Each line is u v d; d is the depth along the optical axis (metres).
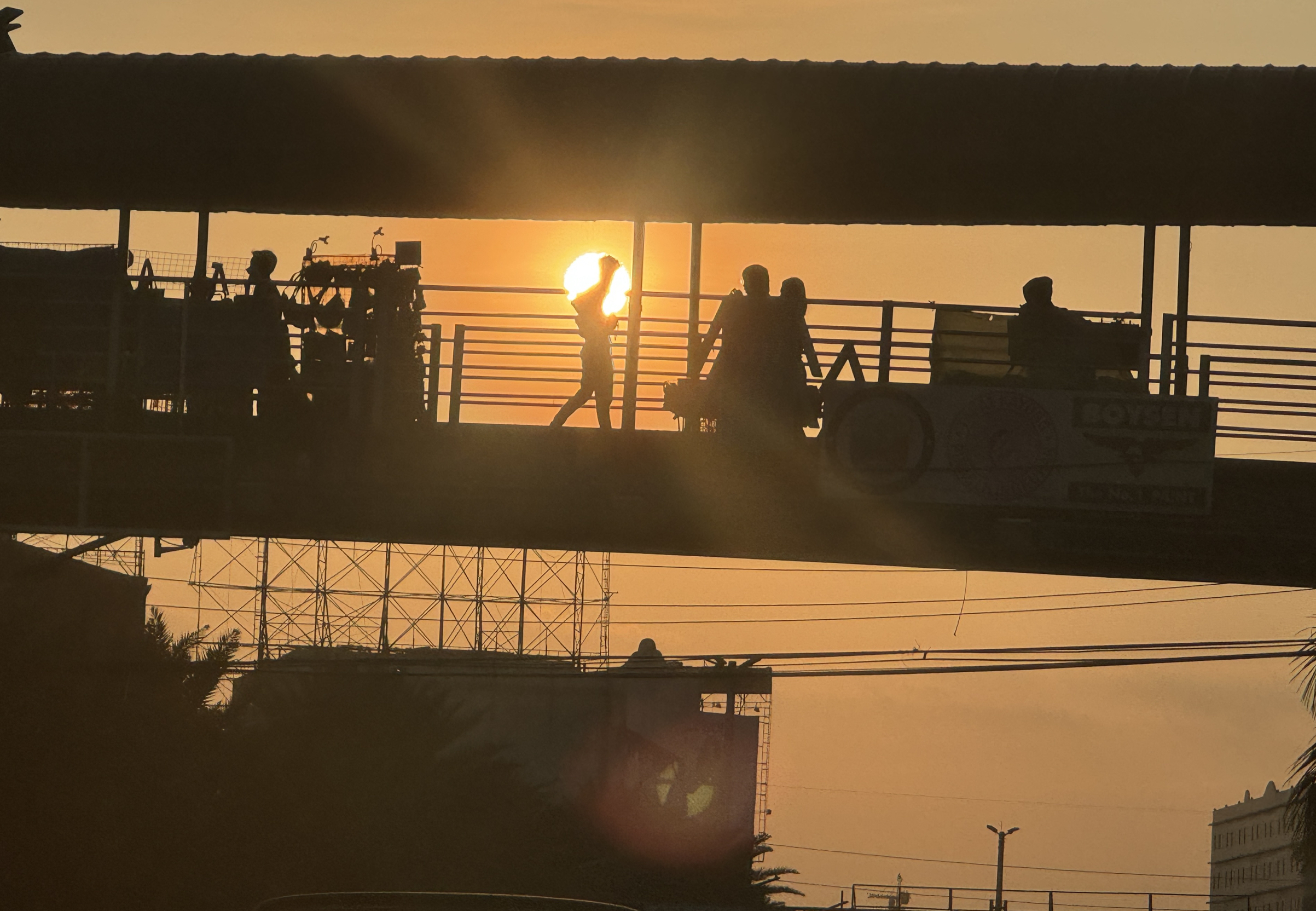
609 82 66.62
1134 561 63.06
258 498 64.31
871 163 65.25
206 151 67.06
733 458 63.25
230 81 67.25
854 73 66.00
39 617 83.50
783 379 62.06
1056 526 62.19
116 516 64.81
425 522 64.75
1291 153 63.19
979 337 62.19
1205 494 61.31
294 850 95.88
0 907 75.88
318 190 68.94
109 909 78.88
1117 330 62.38
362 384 64.25
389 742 123.81
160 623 87.56
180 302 64.62
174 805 82.69
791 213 68.75
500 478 64.44
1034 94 64.75
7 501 64.75
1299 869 78.94
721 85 66.19
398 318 64.25
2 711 77.00
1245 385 62.44
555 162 66.75
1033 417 61.66
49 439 63.97
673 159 66.12
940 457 61.72
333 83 66.81
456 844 129.62
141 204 70.56
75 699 79.44
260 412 64.62
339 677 124.50
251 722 118.38
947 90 65.12
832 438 62.19
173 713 85.44
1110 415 61.53
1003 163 64.62
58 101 67.06
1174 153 63.72
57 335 64.62
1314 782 76.12
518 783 155.50
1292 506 61.84
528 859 143.88
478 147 66.62
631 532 64.12
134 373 64.44
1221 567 63.00
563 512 64.25
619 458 64.19
